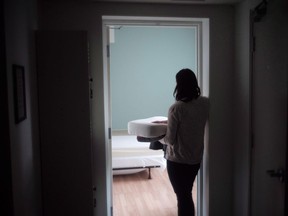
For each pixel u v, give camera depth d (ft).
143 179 14.47
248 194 7.65
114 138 15.44
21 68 5.58
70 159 7.23
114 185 13.65
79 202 7.36
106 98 8.66
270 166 6.36
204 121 7.64
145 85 17.54
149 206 11.34
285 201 5.16
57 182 7.27
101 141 8.26
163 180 14.30
